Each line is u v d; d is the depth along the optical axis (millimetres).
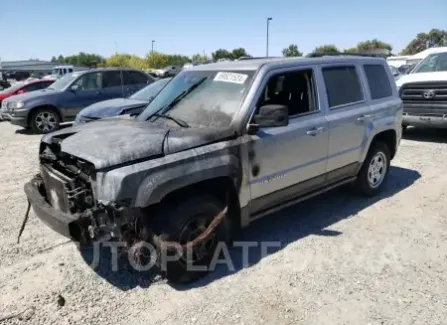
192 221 3436
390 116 5406
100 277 3658
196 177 3330
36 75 39938
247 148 3691
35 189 3891
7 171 7289
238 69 4094
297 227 4613
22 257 4035
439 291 3322
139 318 3080
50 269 3805
